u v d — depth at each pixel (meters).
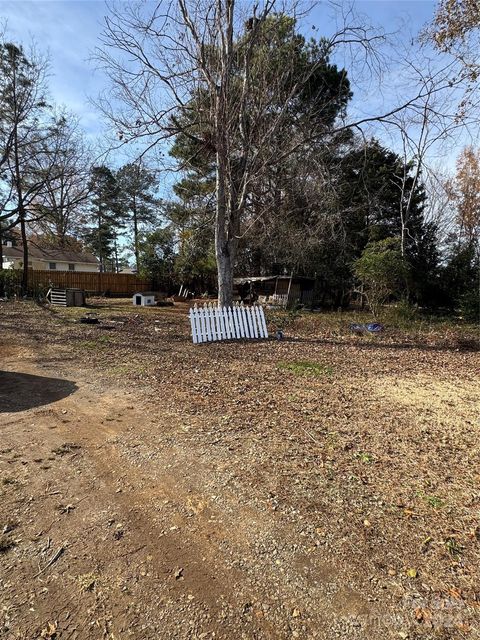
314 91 13.91
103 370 6.51
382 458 3.50
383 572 2.12
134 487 2.93
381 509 2.71
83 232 29.91
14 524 2.47
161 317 15.10
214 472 3.17
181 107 11.66
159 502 2.74
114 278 29.59
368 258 14.88
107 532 2.41
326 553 2.26
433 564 2.19
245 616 1.84
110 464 3.28
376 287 14.95
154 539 2.36
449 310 16.67
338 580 2.06
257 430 4.05
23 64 19.27
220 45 10.88
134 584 2.02
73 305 18.83
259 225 15.62
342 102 14.69
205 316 9.80
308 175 13.22
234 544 2.33
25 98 19.55
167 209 23.42
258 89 11.69
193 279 28.28
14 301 19.44
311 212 16.22
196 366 6.91
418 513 2.67
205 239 20.48
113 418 4.34
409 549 2.30
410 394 5.56
